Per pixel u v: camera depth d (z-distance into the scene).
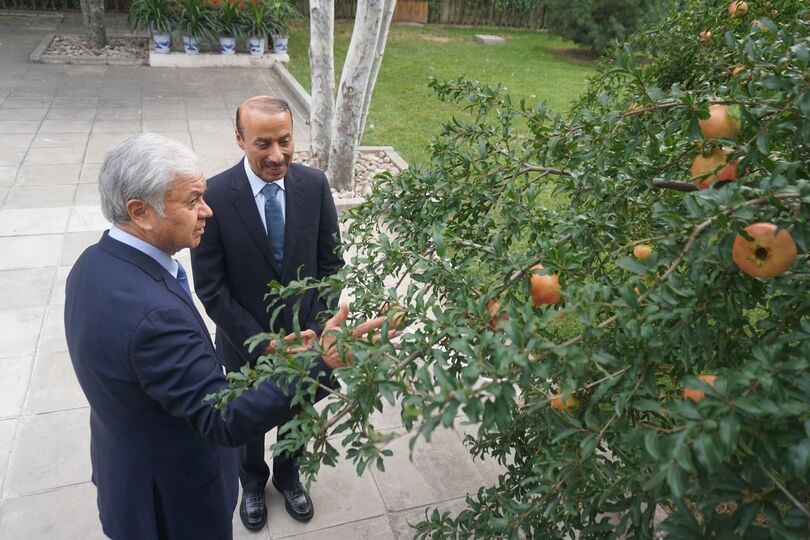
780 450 0.91
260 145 2.07
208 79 9.86
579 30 13.41
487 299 1.21
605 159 1.46
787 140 1.27
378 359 1.11
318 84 6.12
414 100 9.58
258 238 2.20
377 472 2.95
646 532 1.17
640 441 0.97
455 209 1.72
